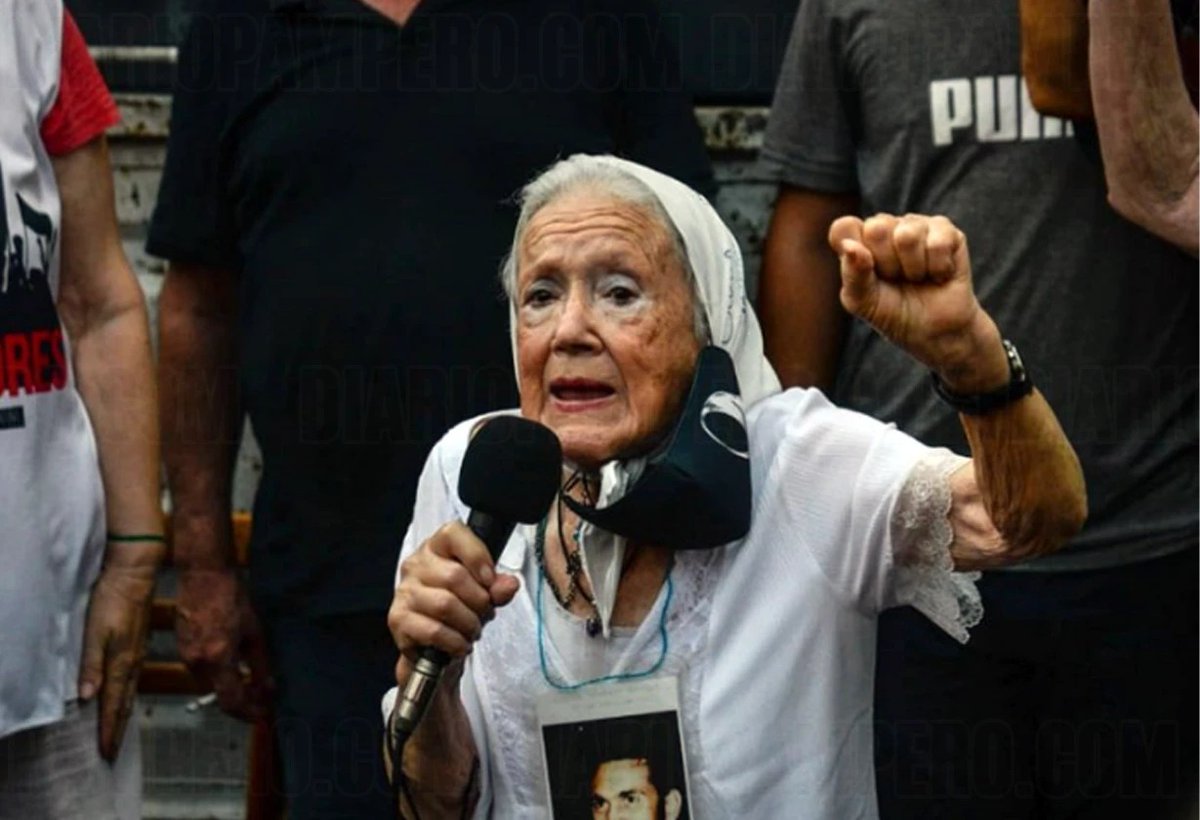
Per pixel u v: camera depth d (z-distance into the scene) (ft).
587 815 14.80
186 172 22.11
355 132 20.85
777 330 21.72
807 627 14.70
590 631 14.85
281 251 21.02
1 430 17.90
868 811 15.02
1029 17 19.22
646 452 14.80
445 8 20.92
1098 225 19.85
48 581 18.39
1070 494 13.88
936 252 12.94
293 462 21.13
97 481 19.02
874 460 14.64
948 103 20.17
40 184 18.49
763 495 14.85
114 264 19.76
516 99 20.90
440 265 20.63
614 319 14.61
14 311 18.06
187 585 22.91
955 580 14.56
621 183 14.88
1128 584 20.04
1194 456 20.12
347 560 21.02
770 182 23.41
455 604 13.57
